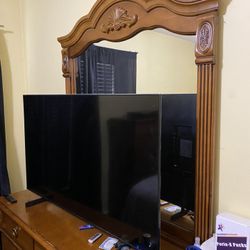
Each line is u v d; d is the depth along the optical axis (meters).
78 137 1.35
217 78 1.08
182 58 1.20
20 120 2.42
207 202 1.11
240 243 0.95
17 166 2.44
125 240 1.14
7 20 2.29
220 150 1.10
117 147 1.15
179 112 1.24
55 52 2.00
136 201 1.09
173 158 1.29
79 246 1.19
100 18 1.50
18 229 1.50
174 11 1.15
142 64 1.38
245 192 1.05
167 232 1.32
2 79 2.28
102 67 1.57
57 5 1.93
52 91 2.08
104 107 1.19
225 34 1.05
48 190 1.60
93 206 1.29
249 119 1.02
